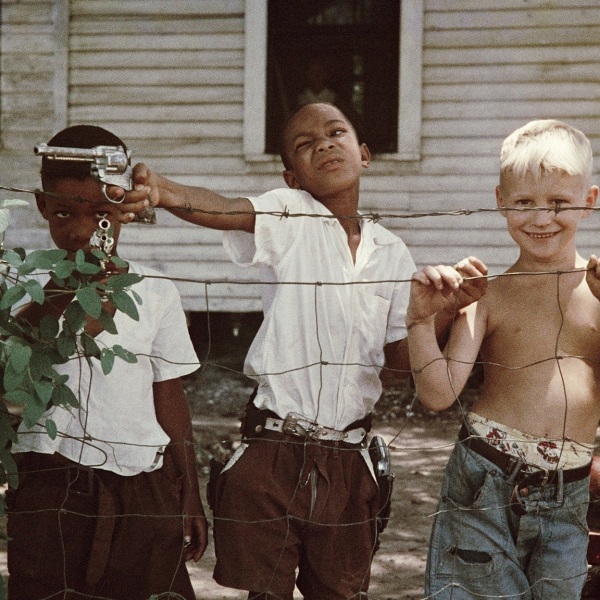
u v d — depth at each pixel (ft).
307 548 8.76
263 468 8.63
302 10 29.53
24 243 29.66
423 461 21.48
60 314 8.15
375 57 29.43
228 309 29.30
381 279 9.17
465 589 8.52
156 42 29.32
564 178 8.34
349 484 8.80
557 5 28.19
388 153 28.84
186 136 29.40
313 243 8.96
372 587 13.96
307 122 9.12
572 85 28.32
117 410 8.56
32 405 7.10
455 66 28.60
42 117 29.71
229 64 29.17
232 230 8.76
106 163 7.13
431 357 8.14
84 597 8.51
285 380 8.77
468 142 28.68
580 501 8.52
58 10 29.32
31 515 8.36
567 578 8.46
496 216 28.63
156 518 8.65
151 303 8.87
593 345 8.51
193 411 26.16
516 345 8.59
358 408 8.95
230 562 8.61
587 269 7.98
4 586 7.79
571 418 8.44
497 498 8.44
